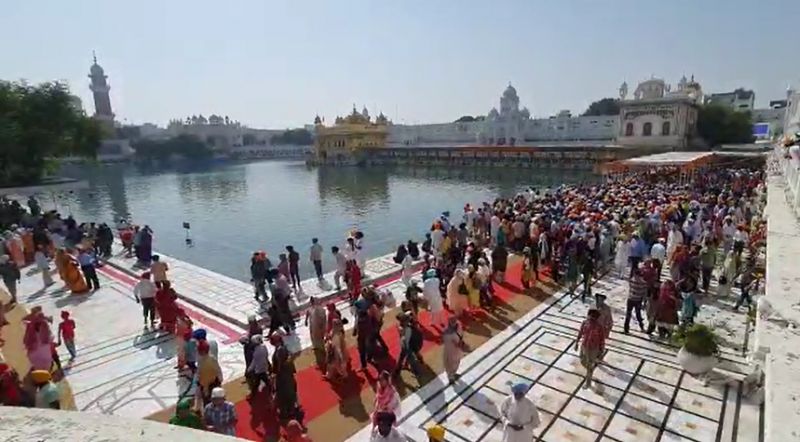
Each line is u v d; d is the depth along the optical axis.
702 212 16.05
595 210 17.62
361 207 34.56
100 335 10.47
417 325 8.36
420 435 6.62
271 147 120.25
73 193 42.97
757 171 32.31
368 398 7.64
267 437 6.67
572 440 6.39
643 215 16.31
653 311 9.35
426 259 13.71
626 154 53.44
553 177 51.81
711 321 9.79
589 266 11.62
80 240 18.48
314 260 14.21
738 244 11.53
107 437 1.58
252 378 7.54
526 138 78.00
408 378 8.20
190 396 6.67
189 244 23.14
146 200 40.06
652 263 9.68
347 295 12.93
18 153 30.66
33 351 8.09
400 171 68.12
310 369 8.65
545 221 15.20
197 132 112.50
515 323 10.35
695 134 61.59
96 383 8.38
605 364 8.35
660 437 6.38
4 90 29.92
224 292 13.41
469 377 8.16
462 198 38.34
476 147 67.62
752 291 10.12
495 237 16.56
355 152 83.56
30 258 17.00
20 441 1.53
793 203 9.01
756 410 6.84
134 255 17.81
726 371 7.86
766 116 76.38
